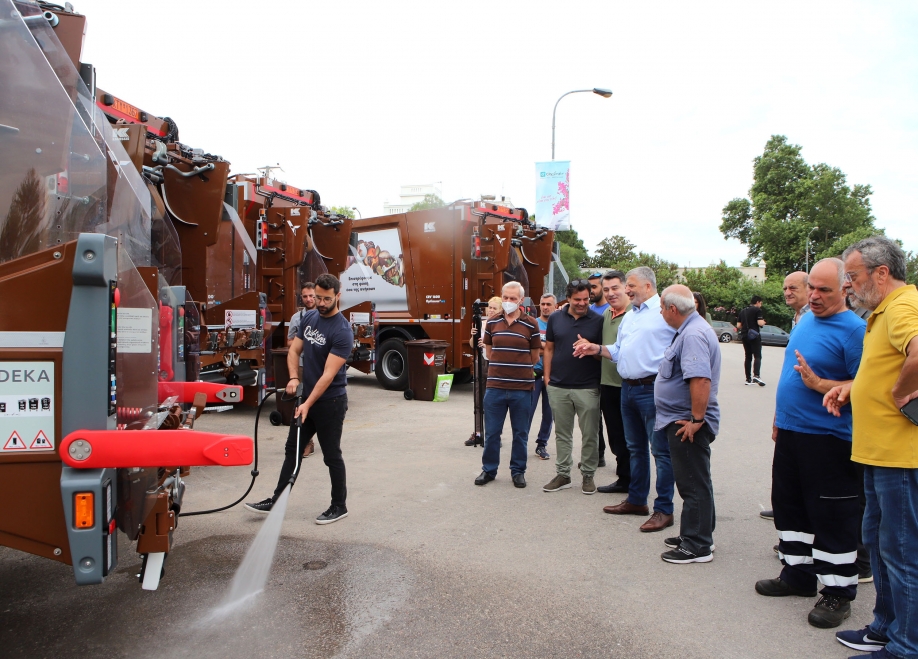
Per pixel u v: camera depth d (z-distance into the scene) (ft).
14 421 7.92
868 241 9.95
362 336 37.22
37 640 10.12
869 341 10.02
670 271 177.68
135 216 13.19
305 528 15.40
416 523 15.88
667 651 10.08
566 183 55.06
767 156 207.62
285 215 31.78
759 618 11.28
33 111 8.85
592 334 18.16
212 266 25.46
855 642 10.21
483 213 38.55
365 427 28.25
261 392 27.53
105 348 8.07
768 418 32.22
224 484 19.11
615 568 13.37
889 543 9.62
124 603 11.44
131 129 17.79
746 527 16.07
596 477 20.83
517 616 11.16
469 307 38.19
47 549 8.05
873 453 9.75
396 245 40.42
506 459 23.00
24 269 7.93
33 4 10.04
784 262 193.98
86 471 8.01
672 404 13.91
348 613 11.16
